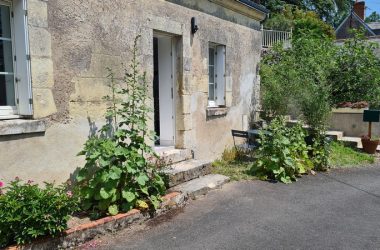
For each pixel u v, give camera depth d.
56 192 3.55
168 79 6.46
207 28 7.07
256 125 9.28
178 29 6.18
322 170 7.37
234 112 8.34
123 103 4.82
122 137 4.61
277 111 9.34
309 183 6.39
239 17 8.36
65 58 4.37
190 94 6.55
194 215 4.66
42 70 4.10
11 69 4.09
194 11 6.62
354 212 4.88
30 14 3.95
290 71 9.67
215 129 7.59
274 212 4.82
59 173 4.35
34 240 3.36
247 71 8.90
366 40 12.30
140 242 3.85
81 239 3.71
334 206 5.12
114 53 5.00
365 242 3.90
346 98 11.88
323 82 8.66
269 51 13.22
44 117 4.14
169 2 5.96
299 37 13.02
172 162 5.77
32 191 3.39
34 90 4.02
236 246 3.77
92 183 4.16
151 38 5.60
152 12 5.61
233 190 5.77
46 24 4.12
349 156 8.62
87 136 4.68
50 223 3.39
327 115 7.99
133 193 4.34
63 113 4.37
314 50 11.32
